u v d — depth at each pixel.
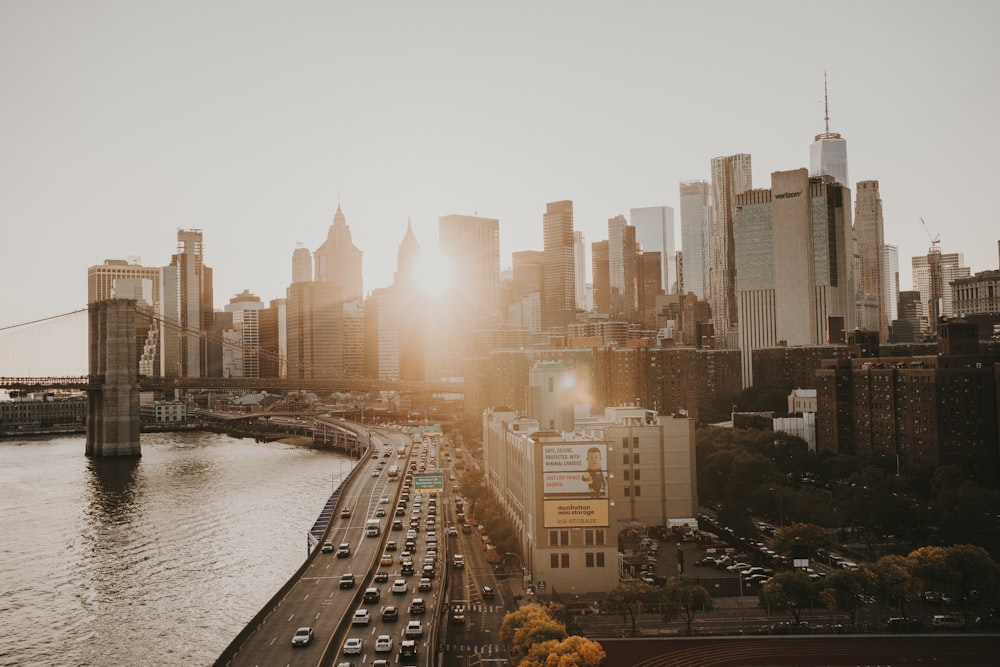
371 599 168.50
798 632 154.75
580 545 187.25
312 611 162.38
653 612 164.25
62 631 188.75
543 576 186.62
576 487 188.00
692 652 145.62
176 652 176.25
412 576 190.62
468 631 157.50
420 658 134.75
